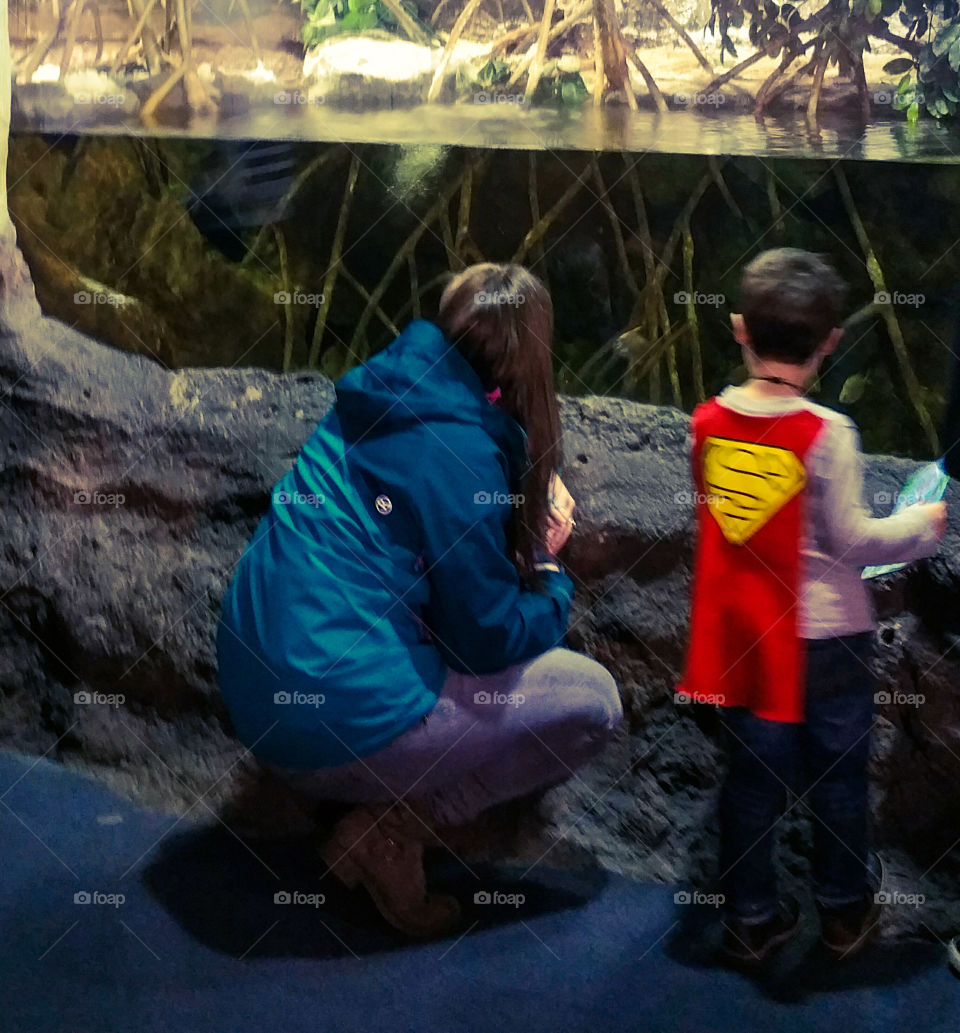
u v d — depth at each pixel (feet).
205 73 7.35
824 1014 4.66
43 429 6.66
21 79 7.27
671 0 7.13
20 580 6.53
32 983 4.79
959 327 5.30
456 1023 4.62
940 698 5.18
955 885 5.21
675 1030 4.57
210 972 4.91
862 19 7.09
